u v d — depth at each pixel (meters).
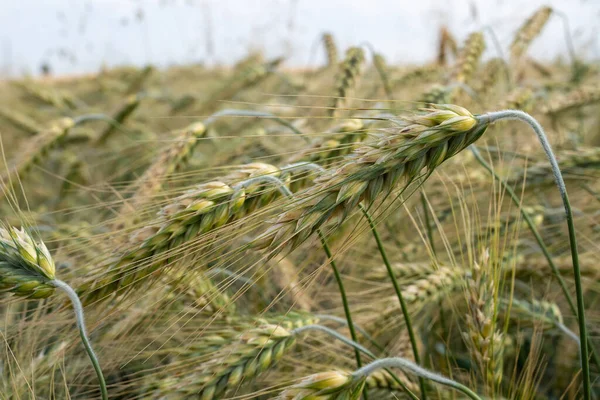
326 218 0.40
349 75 0.74
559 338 0.60
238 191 0.44
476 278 0.47
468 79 0.78
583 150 0.59
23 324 0.47
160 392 0.46
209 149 0.92
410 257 0.62
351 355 0.55
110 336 0.51
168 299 0.48
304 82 1.22
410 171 0.40
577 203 0.65
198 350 0.48
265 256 0.41
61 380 0.51
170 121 1.29
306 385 0.39
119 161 0.97
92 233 0.57
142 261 0.43
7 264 0.41
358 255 0.61
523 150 0.66
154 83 1.88
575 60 1.19
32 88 1.49
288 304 0.57
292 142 0.71
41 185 1.08
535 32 0.99
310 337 0.53
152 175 0.58
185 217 0.44
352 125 0.52
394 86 1.05
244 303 0.58
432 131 0.40
